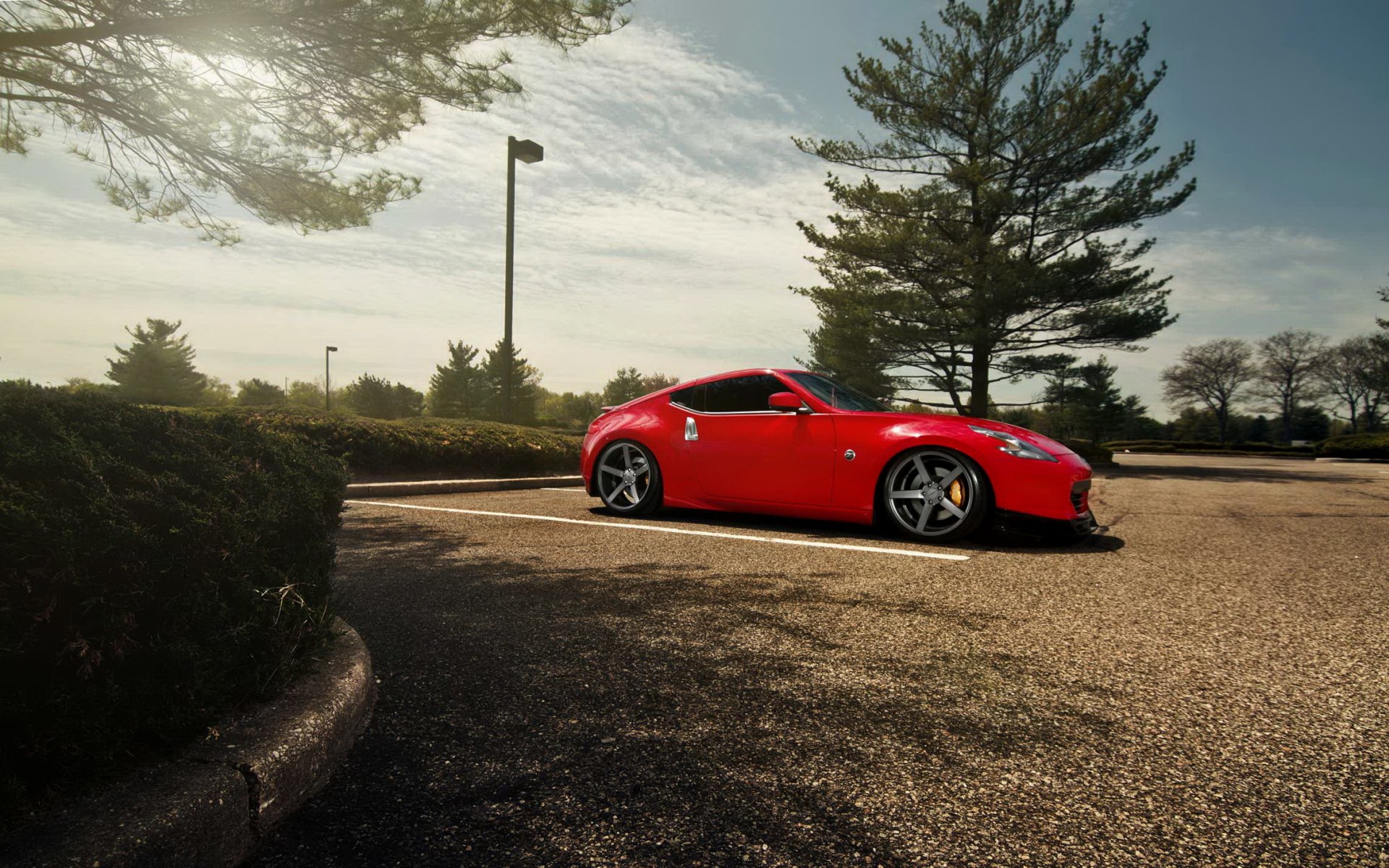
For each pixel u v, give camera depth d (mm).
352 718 1782
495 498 7422
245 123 6996
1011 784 1562
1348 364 58000
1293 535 5195
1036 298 19203
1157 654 2430
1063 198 20250
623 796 1510
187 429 2080
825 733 1811
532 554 4195
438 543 4570
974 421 4871
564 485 9461
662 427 5789
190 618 1542
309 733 1546
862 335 20766
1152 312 19953
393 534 4953
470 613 2916
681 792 1526
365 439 8625
